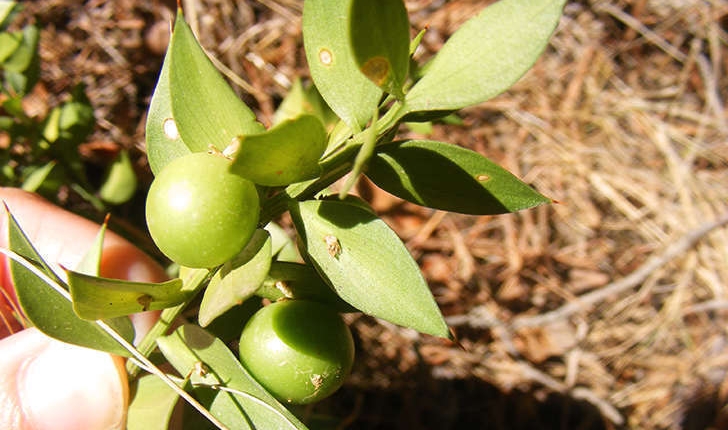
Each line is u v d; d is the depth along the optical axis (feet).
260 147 0.29
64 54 0.84
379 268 0.32
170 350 0.36
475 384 0.81
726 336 0.86
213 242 0.31
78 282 0.30
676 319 0.87
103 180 0.69
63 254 0.57
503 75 0.31
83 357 0.43
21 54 0.61
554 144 0.94
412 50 0.36
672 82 0.98
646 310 0.87
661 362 0.85
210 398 0.37
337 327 0.38
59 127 0.65
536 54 0.31
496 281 0.87
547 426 0.81
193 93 0.34
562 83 0.96
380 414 0.79
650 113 0.96
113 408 0.43
